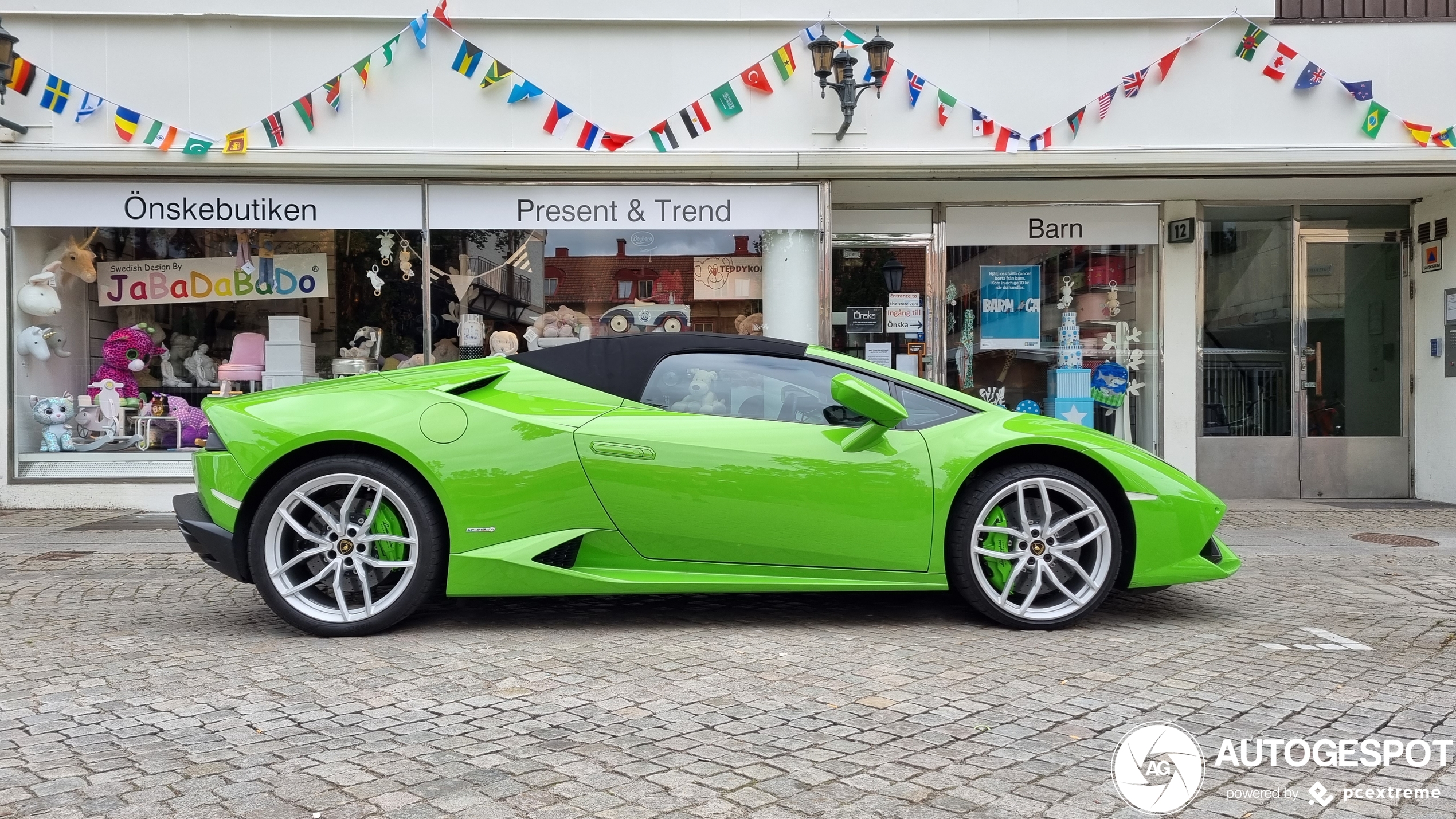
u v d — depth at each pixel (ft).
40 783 7.83
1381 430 29.94
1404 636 13.48
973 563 13.00
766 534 12.73
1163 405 29.58
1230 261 29.84
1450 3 26.91
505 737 8.96
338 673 11.02
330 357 26.94
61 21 25.30
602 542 12.64
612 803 7.51
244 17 25.57
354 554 12.53
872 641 12.67
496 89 26.13
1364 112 26.27
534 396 13.16
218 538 12.55
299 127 25.80
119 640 12.59
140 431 26.68
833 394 12.41
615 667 11.34
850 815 7.35
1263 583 17.35
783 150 26.27
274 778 7.95
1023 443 13.14
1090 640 12.91
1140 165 26.00
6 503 25.98
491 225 26.86
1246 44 26.16
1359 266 30.04
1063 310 29.78
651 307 27.07
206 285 26.91
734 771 8.19
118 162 25.25
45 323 26.37
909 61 26.43
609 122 26.27
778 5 26.30
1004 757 8.58
